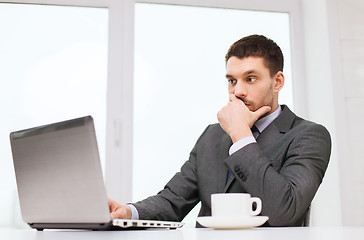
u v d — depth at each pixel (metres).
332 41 2.35
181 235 0.72
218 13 2.56
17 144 0.93
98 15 2.46
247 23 2.57
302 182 1.20
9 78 2.35
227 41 2.54
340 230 0.76
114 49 2.41
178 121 2.41
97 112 2.36
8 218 2.22
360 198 2.24
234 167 1.19
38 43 2.40
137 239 0.66
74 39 2.43
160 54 2.46
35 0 2.42
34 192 0.91
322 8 2.40
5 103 2.33
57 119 2.34
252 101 1.39
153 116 2.39
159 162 2.36
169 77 2.45
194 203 1.51
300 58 2.57
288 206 1.14
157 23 2.49
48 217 0.91
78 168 0.83
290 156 1.31
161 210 1.38
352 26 2.38
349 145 2.27
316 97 2.44
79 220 0.86
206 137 1.56
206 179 1.44
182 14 2.53
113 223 0.85
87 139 0.81
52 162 0.87
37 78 2.37
